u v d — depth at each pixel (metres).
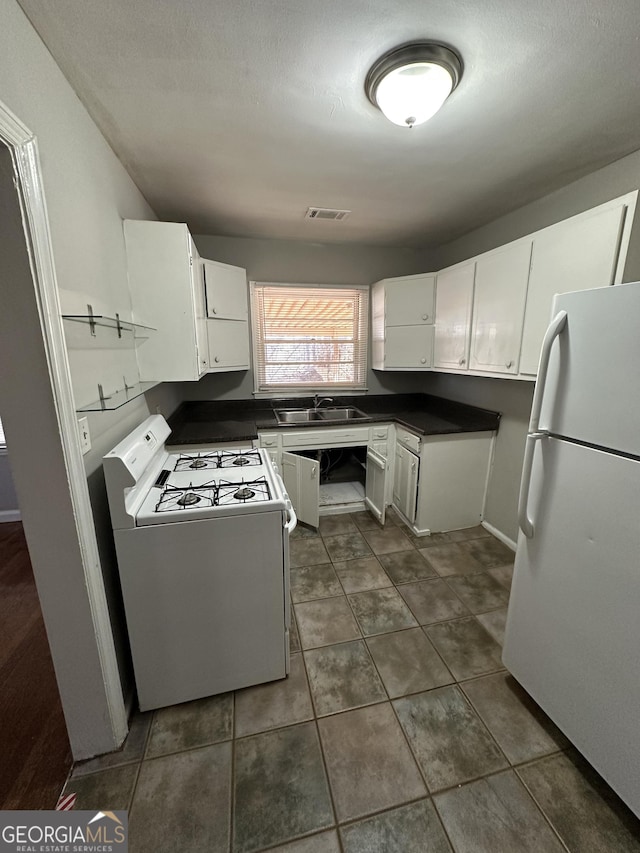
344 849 1.03
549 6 0.95
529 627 1.38
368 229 2.79
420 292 2.86
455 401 3.12
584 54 1.10
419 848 1.03
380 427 3.01
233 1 0.93
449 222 2.63
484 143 1.60
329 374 3.43
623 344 0.99
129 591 1.30
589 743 1.16
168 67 1.14
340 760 1.25
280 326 3.24
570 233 1.64
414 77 1.12
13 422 0.97
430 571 2.31
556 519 1.24
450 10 0.96
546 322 1.80
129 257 1.82
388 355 3.07
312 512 2.77
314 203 2.28
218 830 1.07
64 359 1.01
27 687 1.53
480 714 1.41
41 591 1.09
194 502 1.37
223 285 2.61
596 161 1.77
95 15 0.95
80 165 1.27
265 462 1.90
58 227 1.09
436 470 2.66
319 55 1.11
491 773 1.21
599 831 1.06
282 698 1.48
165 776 1.20
